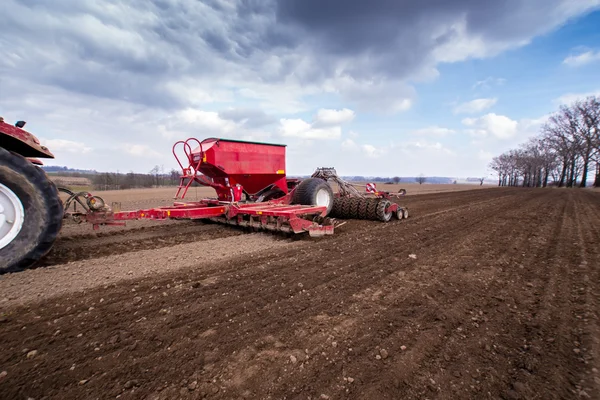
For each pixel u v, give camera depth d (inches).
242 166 311.3
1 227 157.9
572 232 305.4
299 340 99.2
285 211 251.4
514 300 136.1
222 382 78.6
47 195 165.9
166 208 265.1
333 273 167.5
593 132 2133.4
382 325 110.3
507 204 654.5
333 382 79.3
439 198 873.5
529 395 75.9
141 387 76.3
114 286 144.3
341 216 398.9
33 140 176.7
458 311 123.5
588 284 154.9
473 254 214.2
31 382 77.3
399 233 288.4
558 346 98.4
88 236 260.1
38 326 106.1
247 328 106.5
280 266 179.2
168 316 114.6
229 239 254.7
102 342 96.6
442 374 83.8
